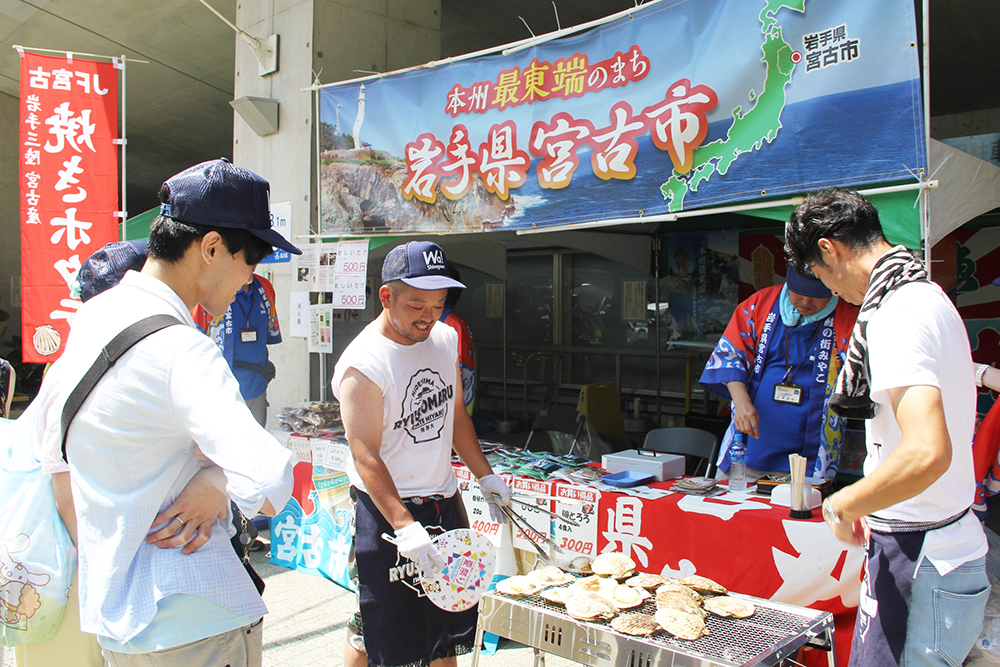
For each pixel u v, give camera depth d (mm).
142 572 1131
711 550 2541
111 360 1126
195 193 1209
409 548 1790
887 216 2432
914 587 1472
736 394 2965
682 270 7094
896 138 2373
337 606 3396
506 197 3443
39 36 8695
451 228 3672
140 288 1199
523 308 9367
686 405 6918
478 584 1984
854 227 1544
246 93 5449
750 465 2994
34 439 1539
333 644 2994
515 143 3389
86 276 1918
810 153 2549
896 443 1478
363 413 1929
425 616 2008
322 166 4211
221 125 10250
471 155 3559
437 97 3691
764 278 6660
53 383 1410
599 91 3104
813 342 2865
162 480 1147
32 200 4602
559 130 3238
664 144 2914
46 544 1511
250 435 1104
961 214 2531
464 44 7449
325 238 4457
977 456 2332
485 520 3121
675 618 1853
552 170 3271
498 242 7016
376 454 1916
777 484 2756
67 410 1150
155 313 1164
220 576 1188
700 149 2818
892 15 2357
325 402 4051
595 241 6406
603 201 3115
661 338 7727
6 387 2809
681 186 2885
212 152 11398
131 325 1145
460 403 2279
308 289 4422
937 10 5039
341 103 4094
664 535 2652
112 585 1117
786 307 2902
